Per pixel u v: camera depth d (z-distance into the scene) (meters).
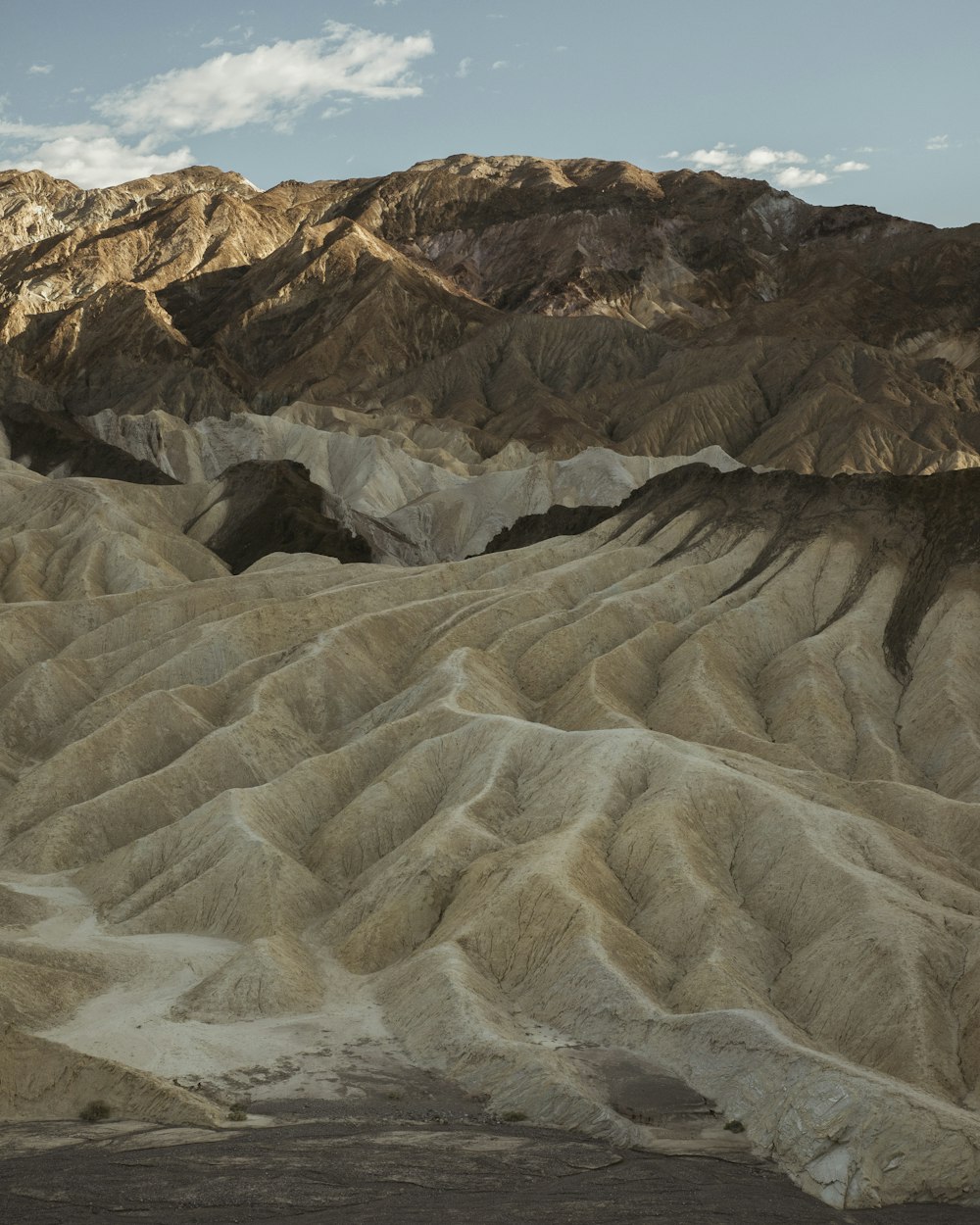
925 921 46.53
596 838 53.81
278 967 46.97
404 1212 28.53
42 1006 45.03
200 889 55.38
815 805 56.00
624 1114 37.03
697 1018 41.09
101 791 70.00
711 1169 33.50
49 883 60.38
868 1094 35.38
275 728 73.50
